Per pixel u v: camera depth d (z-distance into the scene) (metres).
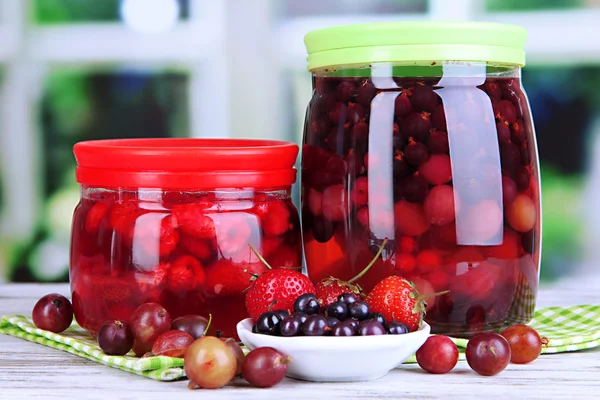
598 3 2.57
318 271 1.24
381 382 1.02
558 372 1.07
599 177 2.62
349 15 2.63
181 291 1.13
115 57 2.68
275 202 1.19
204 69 2.67
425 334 1.01
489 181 1.15
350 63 1.17
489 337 1.04
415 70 1.15
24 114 2.70
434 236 1.14
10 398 0.96
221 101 2.68
